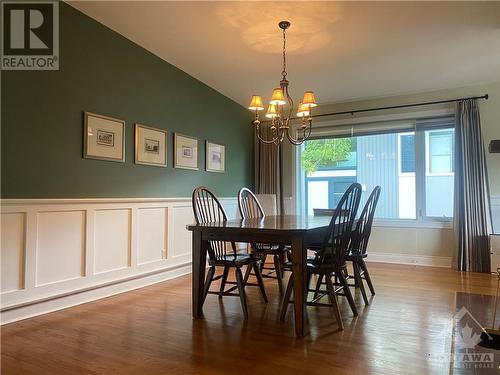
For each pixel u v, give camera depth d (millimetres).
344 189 5352
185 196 4367
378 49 3596
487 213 4277
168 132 4109
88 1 2936
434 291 3299
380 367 1812
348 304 2900
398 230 4914
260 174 5793
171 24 3252
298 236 2227
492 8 2848
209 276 2742
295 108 5637
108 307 2896
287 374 1749
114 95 3422
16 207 2588
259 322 2494
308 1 2812
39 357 1961
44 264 2762
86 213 3107
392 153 5023
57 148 2896
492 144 4016
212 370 1796
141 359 1926
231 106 5367
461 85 4559
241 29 3295
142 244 3695
